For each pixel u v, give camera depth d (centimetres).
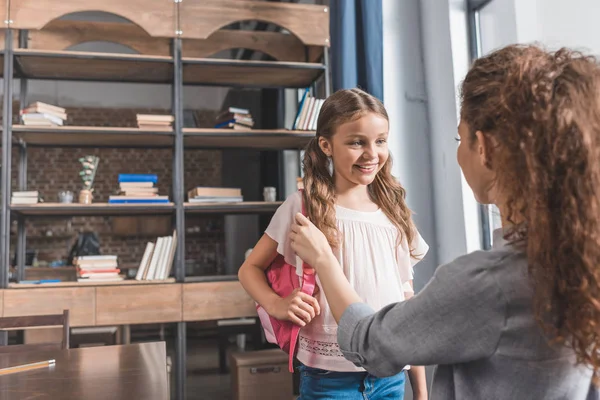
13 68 323
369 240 139
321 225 134
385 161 137
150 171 738
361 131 132
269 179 401
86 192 313
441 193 321
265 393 292
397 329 66
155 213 334
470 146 69
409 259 147
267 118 425
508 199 63
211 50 362
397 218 147
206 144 350
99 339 359
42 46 330
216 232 728
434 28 324
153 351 163
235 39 364
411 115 331
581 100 59
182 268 304
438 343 63
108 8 304
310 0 420
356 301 76
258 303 134
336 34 309
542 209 58
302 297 124
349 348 72
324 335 131
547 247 58
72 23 335
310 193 138
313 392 133
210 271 714
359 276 134
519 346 61
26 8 296
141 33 344
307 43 328
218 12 317
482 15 306
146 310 289
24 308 276
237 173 428
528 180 60
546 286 58
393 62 332
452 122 309
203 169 747
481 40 308
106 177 727
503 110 62
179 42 315
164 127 314
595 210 56
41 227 693
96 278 297
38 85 718
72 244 706
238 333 366
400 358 65
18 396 115
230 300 299
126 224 689
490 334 62
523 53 66
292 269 137
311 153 144
